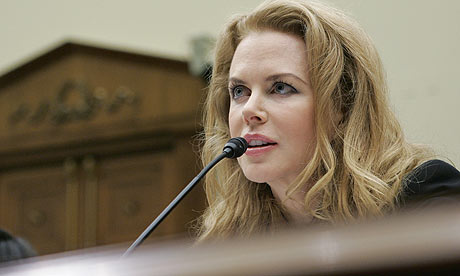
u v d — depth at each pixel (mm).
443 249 626
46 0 7809
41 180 7512
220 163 2680
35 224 7445
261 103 2328
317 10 2422
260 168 2324
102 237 7098
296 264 675
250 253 701
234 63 2408
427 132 5691
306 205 2312
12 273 853
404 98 5832
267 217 2576
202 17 6965
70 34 7574
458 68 5719
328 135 2387
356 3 6109
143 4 7262
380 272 649
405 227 655
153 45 7125
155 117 6953
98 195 7180
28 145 7555
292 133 2314
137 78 7109
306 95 2336
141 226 6914
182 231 6539
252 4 6699
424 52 5859
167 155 6902
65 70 7473
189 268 716
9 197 7602
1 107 7727
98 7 7496
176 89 6887
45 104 7531
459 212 705
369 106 2430
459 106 5641
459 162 5445
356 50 2424
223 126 2713
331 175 2273
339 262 660
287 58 2346
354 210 2305
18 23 7926
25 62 7602
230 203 2631
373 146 2402
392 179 2311
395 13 6004
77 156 7336
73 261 851
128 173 7082
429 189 2197
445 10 5855
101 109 7250
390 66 5941
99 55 7332
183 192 2260
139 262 758
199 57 6543
